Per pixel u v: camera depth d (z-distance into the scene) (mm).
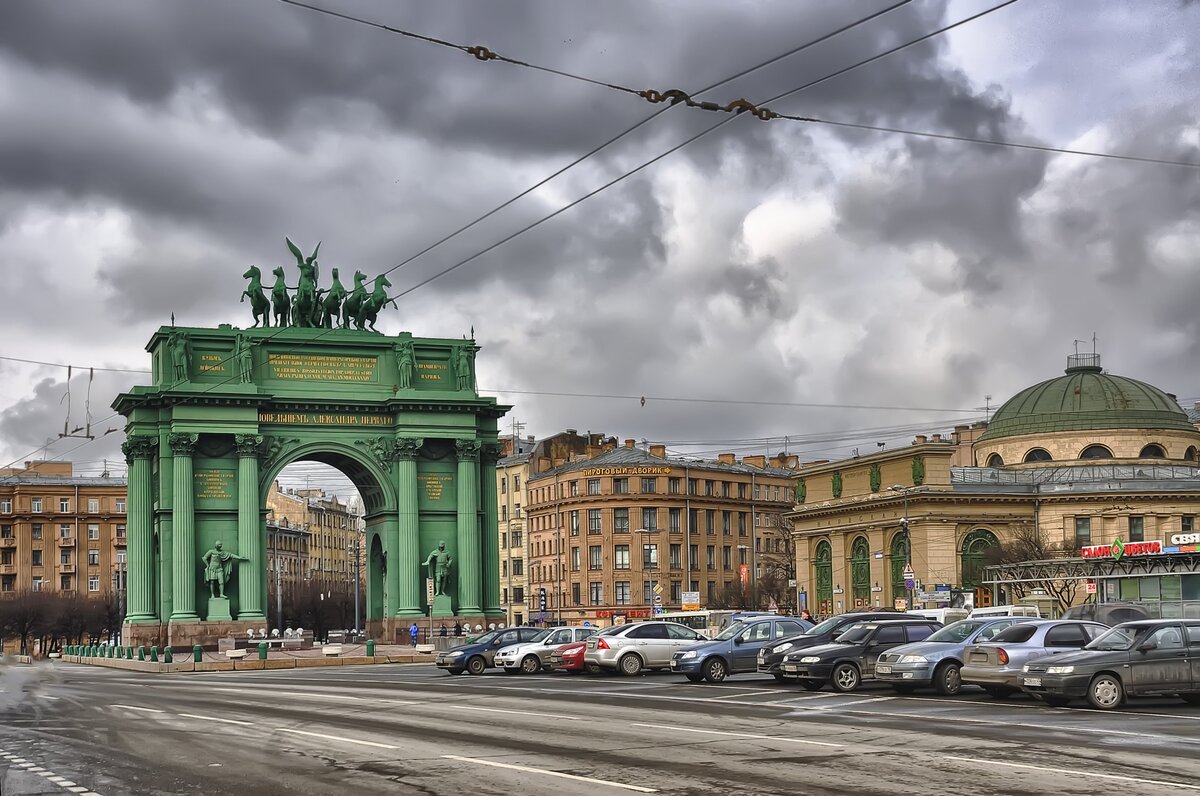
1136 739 27078
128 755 26750
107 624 172625
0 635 169250
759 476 167000
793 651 44188
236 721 33812
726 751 25828
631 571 152000
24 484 188000
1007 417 132125
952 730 29141
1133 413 125938
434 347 96438
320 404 92250
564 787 21562
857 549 119500
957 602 95812
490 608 97062
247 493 89500
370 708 37562
